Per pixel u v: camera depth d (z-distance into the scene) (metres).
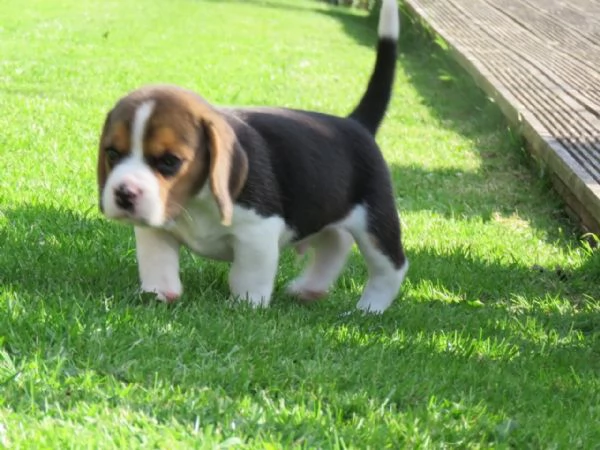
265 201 5.22
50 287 5.44
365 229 5.86
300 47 21.59
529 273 7.80
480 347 5.68
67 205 7.80
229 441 3.75
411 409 4.45
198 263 6.54
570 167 9.22
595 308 7.11
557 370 5.47
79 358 4.41
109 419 3.85
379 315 5.99
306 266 6.66
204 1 28.80
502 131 13.38
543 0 22.08
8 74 15.07
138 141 4.77
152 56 18.52
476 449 4.14
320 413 4.16
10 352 4.43
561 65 14.45
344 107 15.07
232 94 15.34
